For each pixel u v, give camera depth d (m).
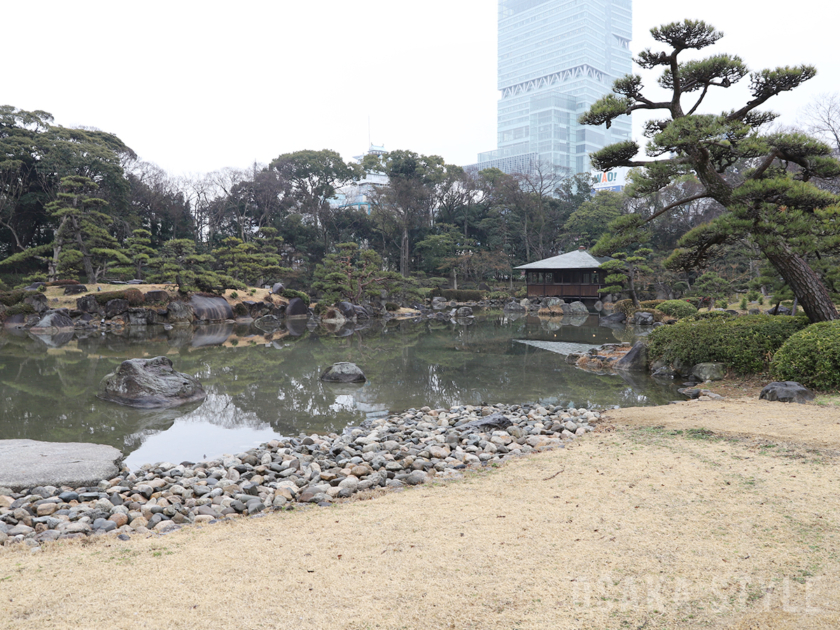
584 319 32.28
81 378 12.25
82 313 26.28
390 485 4.98
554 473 4.88
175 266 28.84
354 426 8.22
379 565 3.13
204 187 48.06
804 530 3.36
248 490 4.93
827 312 9.99
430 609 2.63
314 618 2.58
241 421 8.56
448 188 55.16
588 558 3.12
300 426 8.24
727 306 28.06
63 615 2.67
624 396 10.02
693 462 4.96
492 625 2.47
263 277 36.03
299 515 4.17
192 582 3.00
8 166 31.81
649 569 2.96
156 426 8.28
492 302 45.25
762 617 2.44
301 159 51.97
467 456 5.76
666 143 9.82
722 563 2.98
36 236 38.41
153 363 10.41
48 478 5.25
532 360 15.09
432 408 9.30
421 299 40.97
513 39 135.62
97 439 7.58
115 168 35.50
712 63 10.43
